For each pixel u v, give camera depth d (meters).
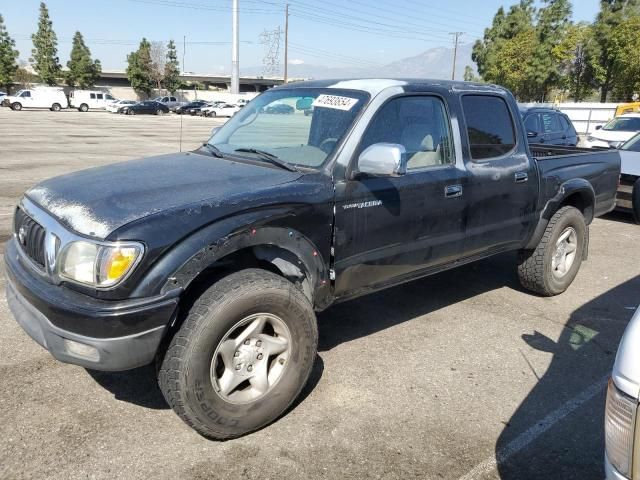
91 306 2.59
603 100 44.50
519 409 3.45
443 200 4.02
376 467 2.85
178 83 83.81
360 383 3.68
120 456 2.85
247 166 3.60
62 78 75.19
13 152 16.30
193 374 2.75
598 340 4.48
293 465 2.84
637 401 1.82
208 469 2.78
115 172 3.51
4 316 4.47
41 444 2.92
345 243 3.48
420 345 4.29
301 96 4.03
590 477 2.85
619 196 8.96
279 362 3.14
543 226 5.06
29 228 3.08
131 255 2.59
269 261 3.15
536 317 4.93
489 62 54.66
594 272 6.35
